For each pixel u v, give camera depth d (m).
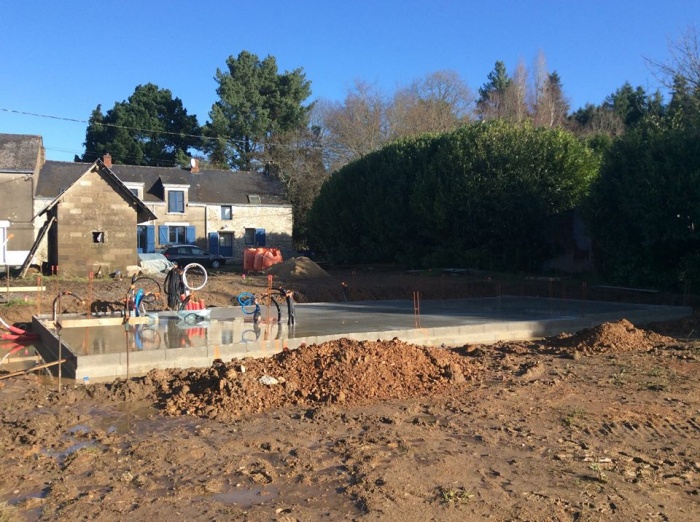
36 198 34.28
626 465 4.81
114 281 19.16
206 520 3.82
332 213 32.62
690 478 4.59
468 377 7.81
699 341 10.60
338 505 4.05
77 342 9.79
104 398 6.88
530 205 23.12
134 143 56.88
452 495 4.17
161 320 12.34
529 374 7.93
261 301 16.30
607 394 7.00
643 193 17.36
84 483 4.40
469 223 24.61
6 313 13.90
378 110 43.66
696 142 16.67
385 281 20.92
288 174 47.06
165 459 4.88
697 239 16.83
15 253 26.83
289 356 7.80
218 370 7.25
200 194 42.28
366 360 7.53
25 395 7.05
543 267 24.62
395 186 28.16
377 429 5.66
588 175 23.17
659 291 18.22
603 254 20.77
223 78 55.44
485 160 24.11
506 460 4.89
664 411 6.30
